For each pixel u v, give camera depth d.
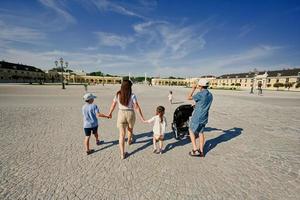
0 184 3.13
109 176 3.45
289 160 4.37
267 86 80.06
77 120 7.92
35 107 11.12
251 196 2.97
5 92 21.86
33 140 5.32
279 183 3.37
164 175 3.54
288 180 3.48
